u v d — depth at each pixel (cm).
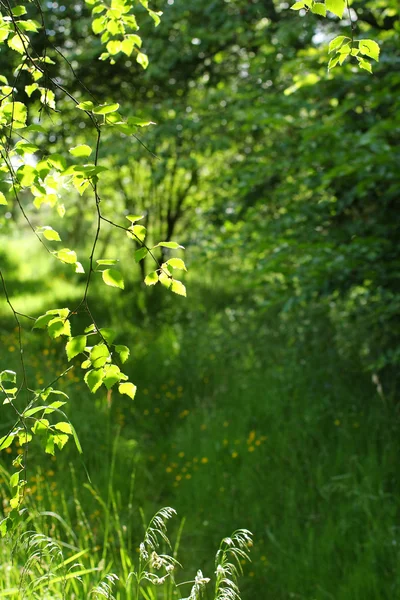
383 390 599
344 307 683
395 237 551
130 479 526
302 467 533
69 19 795
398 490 473
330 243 521
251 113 614
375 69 524
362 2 596
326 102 589
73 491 479
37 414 548
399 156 477
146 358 795
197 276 1138
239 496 519
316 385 646
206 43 745
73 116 790
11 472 483
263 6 710
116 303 1045
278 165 627
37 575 301
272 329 794
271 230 639
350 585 386
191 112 781
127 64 786
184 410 691
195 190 1113
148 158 835
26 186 181
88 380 189
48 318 186
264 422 619
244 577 440
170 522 501
